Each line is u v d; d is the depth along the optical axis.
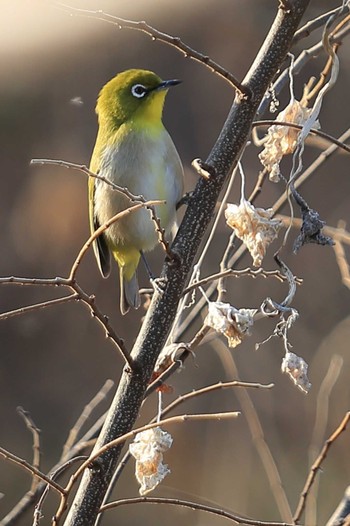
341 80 15.62
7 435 15.47
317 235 4.72
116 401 4.70
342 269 6.86
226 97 16.28
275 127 4.90
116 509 13.53
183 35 15.87
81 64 15.88
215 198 4.82
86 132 15.91
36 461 5.87
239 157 4.86
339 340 12.87
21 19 13.92
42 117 15.86
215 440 13.76
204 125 16.27
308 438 13.14
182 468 13.52
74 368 15.77
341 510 5.96
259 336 13.95
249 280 14.25
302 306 14.39
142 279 14.51
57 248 15.22
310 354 13.91
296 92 14.16
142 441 4.51
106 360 15.95
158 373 5.06
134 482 13.92
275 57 4.75
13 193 15.36
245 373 13.56
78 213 15.15
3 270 15.04
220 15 15.59
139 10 15.36
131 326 15.84
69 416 15.54
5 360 15.79
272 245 14.62
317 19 5.09
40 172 15.55
